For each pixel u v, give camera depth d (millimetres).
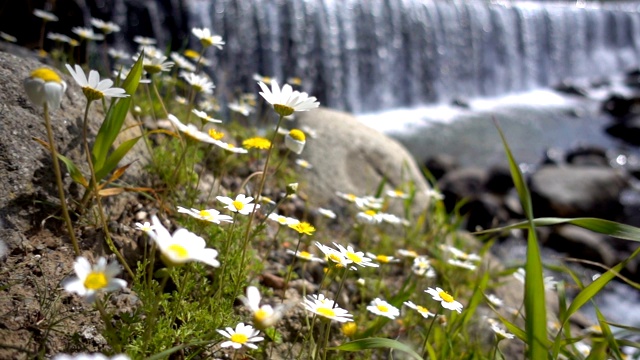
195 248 325
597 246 1413
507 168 1715
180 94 967
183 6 1819
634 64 3436
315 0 2197
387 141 979
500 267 832
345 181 845
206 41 593
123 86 473
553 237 1468
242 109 780
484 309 688
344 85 2285
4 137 481
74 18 1473
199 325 436
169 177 568
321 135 902
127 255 496
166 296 426
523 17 3051
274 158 801
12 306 418
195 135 432
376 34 2402
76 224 489
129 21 1687
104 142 475
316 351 421
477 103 2650
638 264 1363
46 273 449
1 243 449
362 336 521
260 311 335
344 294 620
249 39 1985
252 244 620
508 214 1571
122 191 505
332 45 2238
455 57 2725
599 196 1662
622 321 1176
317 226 748
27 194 475
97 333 423
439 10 2670
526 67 3033
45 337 396
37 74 359
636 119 2436
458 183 1646
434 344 573
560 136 2328
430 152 1991
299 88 2139
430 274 573
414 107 2477
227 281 489
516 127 2365
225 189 668
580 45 3279
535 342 423
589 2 3785
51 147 384
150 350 407
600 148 2104
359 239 746
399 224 803
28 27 1334
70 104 537
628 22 3496
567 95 2904
